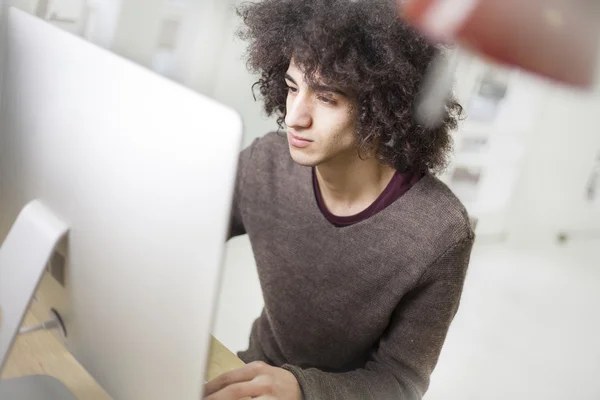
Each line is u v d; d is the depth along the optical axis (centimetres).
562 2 33
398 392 96
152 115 59
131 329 65
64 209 71
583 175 324
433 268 94
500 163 303
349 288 100
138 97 60
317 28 80
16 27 77
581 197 328
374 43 81
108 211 64
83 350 77
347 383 90
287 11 86
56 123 71
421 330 98
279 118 104
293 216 104
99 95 64
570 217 332
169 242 58
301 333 107
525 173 313
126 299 65
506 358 244
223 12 207
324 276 102
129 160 61
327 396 85
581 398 228
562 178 318
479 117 281
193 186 55
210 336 58
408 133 89
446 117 92
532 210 324
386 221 95
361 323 101
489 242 319
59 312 79
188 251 57
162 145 58
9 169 83
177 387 62
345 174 94
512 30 32
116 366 70
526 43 32
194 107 55
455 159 284
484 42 33
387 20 80
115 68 63
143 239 61
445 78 88
